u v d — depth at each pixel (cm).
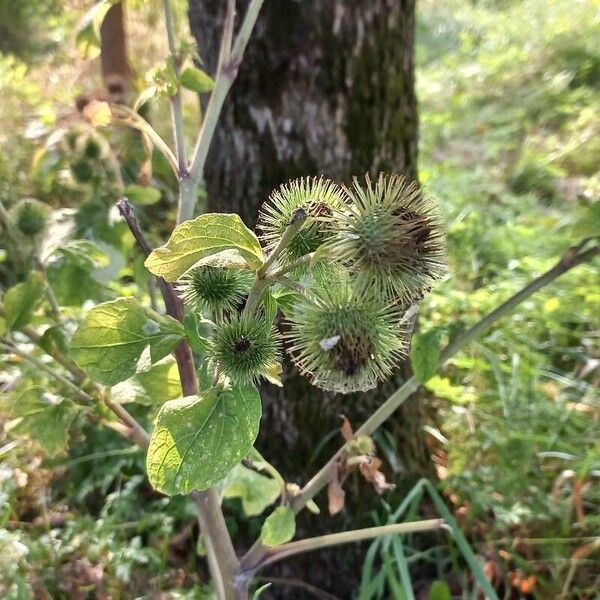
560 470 43
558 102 99
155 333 19
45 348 25
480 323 23
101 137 36
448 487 41
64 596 35
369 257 16
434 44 126
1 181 58
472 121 97
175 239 16
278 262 17
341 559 38
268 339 17
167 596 36
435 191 72
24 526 38
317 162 33
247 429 17
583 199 26
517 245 65
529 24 124
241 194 34
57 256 29
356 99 32
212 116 22
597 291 57
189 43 22
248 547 39
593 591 36
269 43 31
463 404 47
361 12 31
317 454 37
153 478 17
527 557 39
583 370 50
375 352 16
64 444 24
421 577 40
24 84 79
